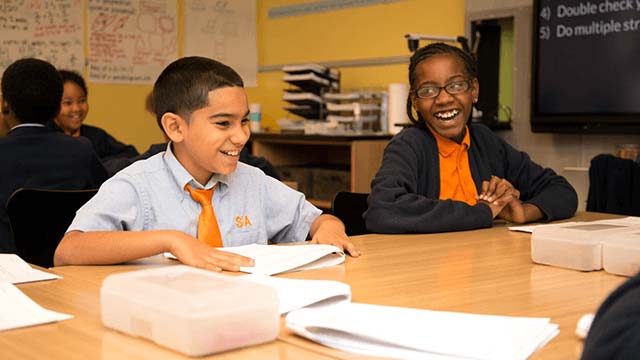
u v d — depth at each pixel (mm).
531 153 3740
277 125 5438
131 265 1332
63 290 1128
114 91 5043
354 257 1432
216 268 1221
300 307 966
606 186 2785
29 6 4664
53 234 1978
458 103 2078
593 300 1081
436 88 2080
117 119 5066
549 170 2211
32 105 2559
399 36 4504
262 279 1118
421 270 1298
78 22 4859
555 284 1193
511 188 1931
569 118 3467
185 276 926
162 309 832
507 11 3730
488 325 879
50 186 2543
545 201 2016
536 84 3594
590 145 3535
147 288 873
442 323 885
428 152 2113
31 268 1281
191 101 1494
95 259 1315
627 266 1258
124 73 5070
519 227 1840
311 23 5121
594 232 1353
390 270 1296
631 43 3248
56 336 882
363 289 1133
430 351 794
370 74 4707
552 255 1351
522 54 3705
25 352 819
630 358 493
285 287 1055
